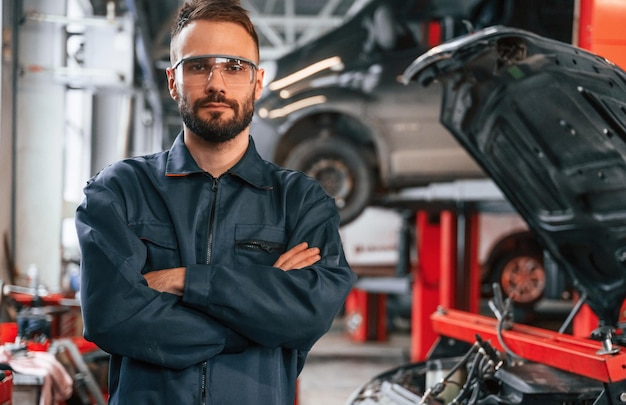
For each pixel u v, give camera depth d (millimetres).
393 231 8234
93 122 7375
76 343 3816
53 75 5176
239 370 1604
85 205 1665
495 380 2588
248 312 1556
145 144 8062
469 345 3064
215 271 1571
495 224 8469
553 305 9133
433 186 6008
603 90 2086
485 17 5008
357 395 3043
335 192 5574
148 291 1552
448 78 2477
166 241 1658
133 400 1566
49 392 2773
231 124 1651
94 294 1549
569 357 2234
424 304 7445
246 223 1698
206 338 1559
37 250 5203
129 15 5414
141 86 6594
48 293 4141
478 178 5469
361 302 9812
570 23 4262
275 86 5539
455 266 6430
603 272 2742
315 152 5516
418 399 2695
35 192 5184
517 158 2670
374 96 5480
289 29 13352
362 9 5617
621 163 2303
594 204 2559
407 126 5480
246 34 1670
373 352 8773
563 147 2459
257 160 1767
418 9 5453
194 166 1703
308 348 1637
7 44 4574
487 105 2500
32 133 5160
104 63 5422
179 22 1684
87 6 6777
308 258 1681
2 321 3486
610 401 2062
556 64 2100
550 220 2797
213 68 1635
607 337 2248
